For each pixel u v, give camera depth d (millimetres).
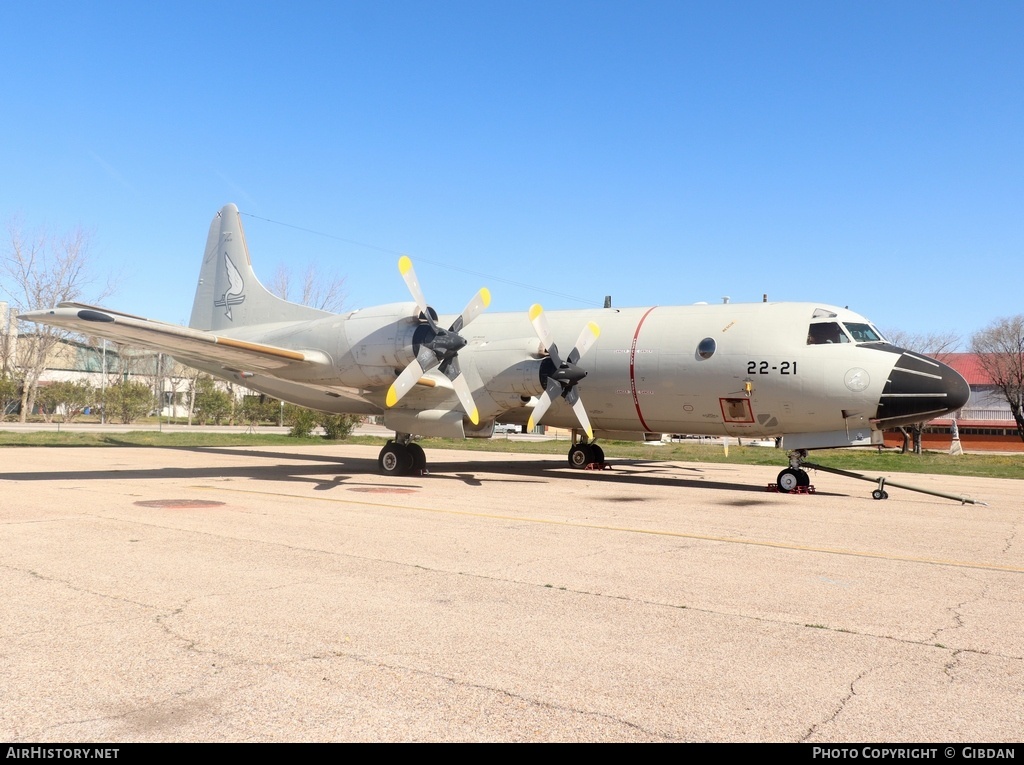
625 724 3631
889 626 5328
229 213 21453
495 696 3953
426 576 6652
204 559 7168
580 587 6348
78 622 5086
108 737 3393
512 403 16328
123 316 13367
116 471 17125
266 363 15836
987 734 3564
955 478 20656
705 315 16328
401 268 14961
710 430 16469
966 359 61719
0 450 24375
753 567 7320
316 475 16859
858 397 14305
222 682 4074
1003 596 6281
